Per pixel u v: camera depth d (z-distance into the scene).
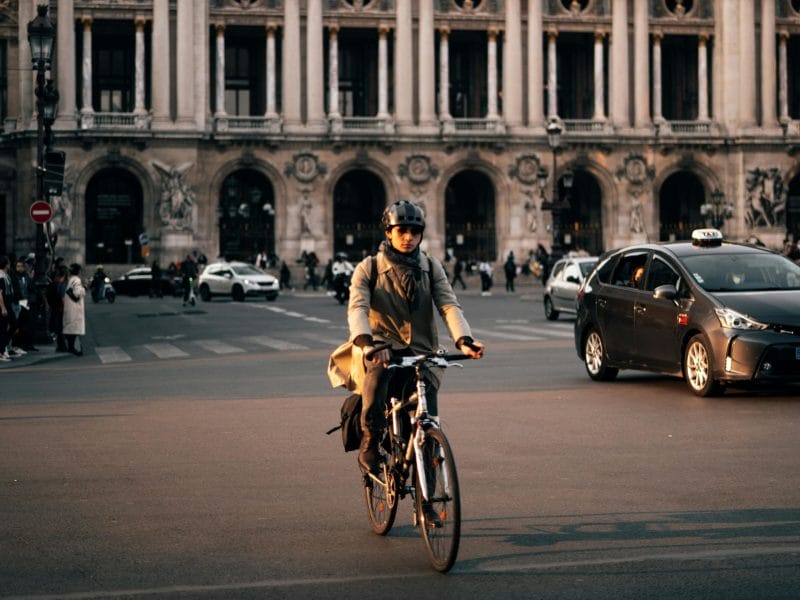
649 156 104.81
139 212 100.31
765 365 23.77
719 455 17.86
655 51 105.38
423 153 101.69
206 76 98.81
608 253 28.77
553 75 104.06
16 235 98.62
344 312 64.69
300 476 16.45
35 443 19.47
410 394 12.53
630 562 11.82
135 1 97.62
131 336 48.94
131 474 16.70
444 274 12.91
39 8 44.78
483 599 10.69
